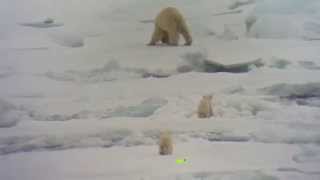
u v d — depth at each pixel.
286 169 122.81
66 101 122.44
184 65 122.62
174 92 122.62
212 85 122.69
